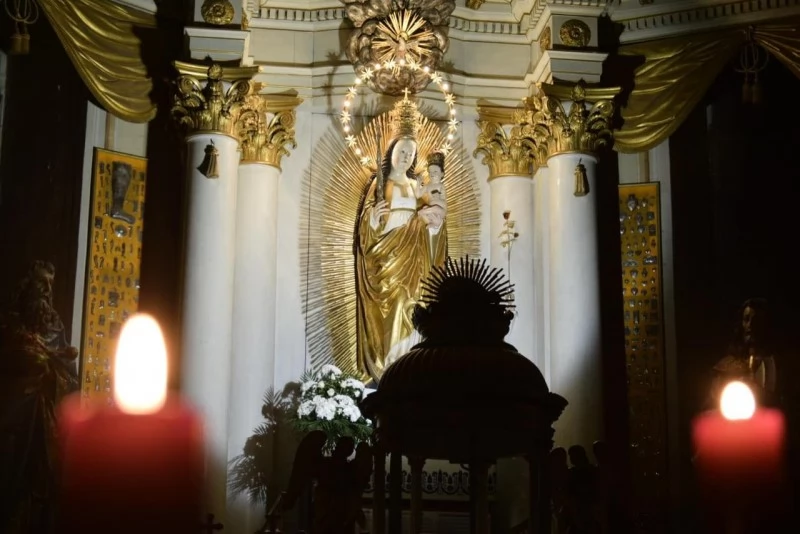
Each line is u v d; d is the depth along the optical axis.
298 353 11.95
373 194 12.11
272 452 11.49
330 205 12.31
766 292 11.88
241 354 11.48
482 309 6.57
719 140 12.34
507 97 12.79
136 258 11.66
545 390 6.38
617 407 11.89
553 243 11.53
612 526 7.02
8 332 9.83
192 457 1.87
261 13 12.60
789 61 11.79
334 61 12.57
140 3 11.72
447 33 12.70
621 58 12.36
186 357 10.67
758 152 12.20
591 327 11.21
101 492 1.78
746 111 12.31
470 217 12.55
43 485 9.61
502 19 12.89
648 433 11.88
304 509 10.77
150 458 1.81
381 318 11.76
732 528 3.23
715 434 3.32
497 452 6.98
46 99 11.27
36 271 10.16
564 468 6.88
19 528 9.39
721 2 12.16
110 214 11.53
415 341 11.72
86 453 1.80
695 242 12.17
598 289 11.36
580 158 11.58
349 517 6.87
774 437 3.24
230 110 11.21
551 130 11.68
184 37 11.43
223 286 10.94
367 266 11.90
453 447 7.14
